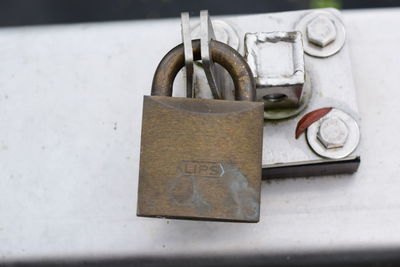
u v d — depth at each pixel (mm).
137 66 527
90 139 515
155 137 449
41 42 540
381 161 497
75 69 530
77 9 842
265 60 469
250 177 447
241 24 514
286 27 511
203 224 496
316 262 498
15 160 515
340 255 491
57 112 522
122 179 506
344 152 483
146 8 832
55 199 506
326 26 502
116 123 516
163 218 467
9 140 520
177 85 509
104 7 844
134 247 495
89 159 511
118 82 524
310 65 501
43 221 503
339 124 485
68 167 511
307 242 489
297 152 485
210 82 460
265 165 484
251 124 449
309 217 491
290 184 497
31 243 500
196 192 447
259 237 491
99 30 539
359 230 488
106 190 505
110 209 502
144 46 531
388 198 491
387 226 488
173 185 448
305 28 509
